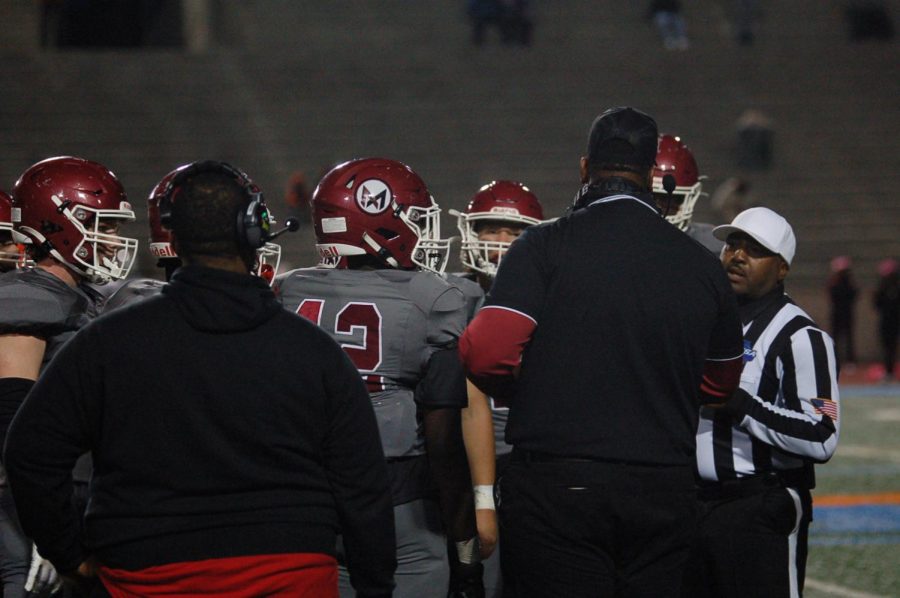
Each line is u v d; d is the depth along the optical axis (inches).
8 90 2447.1
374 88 2566.4
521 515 350.3
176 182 302.2
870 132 2564.0
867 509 906.7
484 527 386.3
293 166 2369.6
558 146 2461.9
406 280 384.2
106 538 289.0
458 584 386.3
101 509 291.1
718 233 450.0
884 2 2952.8
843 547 777.6
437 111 2524.6
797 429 412.8
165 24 2893.7
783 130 2559.1
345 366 303.4
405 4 2866.6
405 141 2444.6
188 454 289.0
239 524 288.2
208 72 2554.1
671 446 347.6
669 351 347.9
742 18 2802.7
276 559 288.2
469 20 2802.7
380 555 307.4
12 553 401.7
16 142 2343.8
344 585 368.2
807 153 2507.4
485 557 389.1
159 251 426.9
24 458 290.4
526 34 2760.8
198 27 2807.6
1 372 377.4
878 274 2290.8
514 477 354.0
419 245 399.2
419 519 378.6
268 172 2348.7
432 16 2859.3
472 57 2655.0
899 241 2349.9
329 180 394.9
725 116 2561.5
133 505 287.7
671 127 2532.0
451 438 370.0
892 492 976.9
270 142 2415.1
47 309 384.5
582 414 344.2
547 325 349.7
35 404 291.7
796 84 2657.5
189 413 288.8
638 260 350.0
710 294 355.3
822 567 721.6
